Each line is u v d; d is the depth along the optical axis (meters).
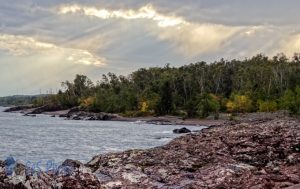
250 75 161.75
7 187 15.78
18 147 55.22
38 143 60.97
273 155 31.22
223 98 147.00
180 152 32.56
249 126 40.03
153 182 24.23
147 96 154.38
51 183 17.09
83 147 54.91
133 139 67.25
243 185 22.70
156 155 31.52
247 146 33.00
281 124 39.94
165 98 146.75
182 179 24.88
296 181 23.55
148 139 67.19
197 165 28.80
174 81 159.25
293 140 33.31
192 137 39.44
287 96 113.75
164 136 73.88
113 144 59.03
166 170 26.95
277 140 33.56
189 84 157.62
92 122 131.50
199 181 23.95
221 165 27.41
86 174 18.89
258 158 31.00
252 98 136.12
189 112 129.88
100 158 30.88
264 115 113.94
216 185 22.78
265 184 22.28
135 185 23.28
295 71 154.12
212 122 116.25
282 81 150.62
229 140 35.09
